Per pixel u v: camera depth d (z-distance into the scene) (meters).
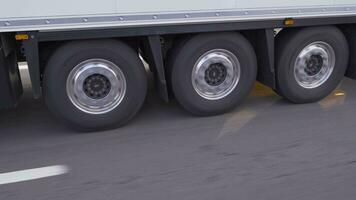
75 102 5.11
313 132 5.35
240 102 5.88
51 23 4.57
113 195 4.02
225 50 5.48
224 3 5.12
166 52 5.49
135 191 4.09
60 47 4.88
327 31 5.90
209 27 5.22
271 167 4.51
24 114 5.91
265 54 5.72
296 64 5.93
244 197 3.99
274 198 3.97
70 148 4.95
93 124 5.25
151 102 6.25
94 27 4.74
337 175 4.36
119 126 5.46
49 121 5.70
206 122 5.63
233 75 5.66
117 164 4.58
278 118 5.76
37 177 4.33
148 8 4.86
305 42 5.84
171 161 4.64
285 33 5.86
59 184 4.21
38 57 4.77
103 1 4.68
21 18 4.46
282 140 5.13
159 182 4.23
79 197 3.99
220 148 4.93
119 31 4.89
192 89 5.50
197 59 5.40
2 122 5.68
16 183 4.22
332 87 6.26
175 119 5.73
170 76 5.47
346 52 6.16
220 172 4.41
